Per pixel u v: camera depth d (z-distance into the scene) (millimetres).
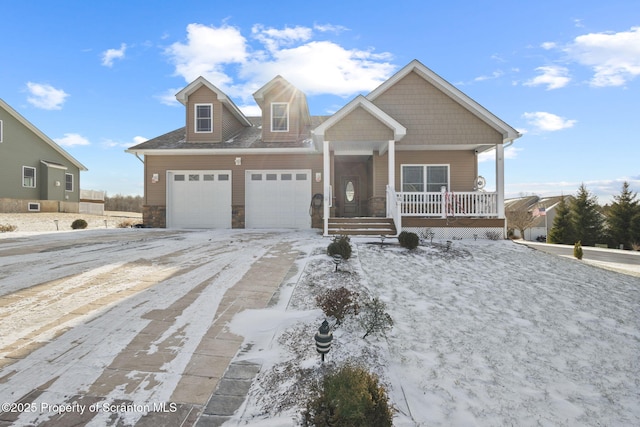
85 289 5227
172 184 14578
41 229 16156
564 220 31188
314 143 12469
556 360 4137
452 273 7270
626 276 8086
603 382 3771
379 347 3924
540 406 3258
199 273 6320
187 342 3740
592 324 5215
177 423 2521
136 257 7477
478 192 11586
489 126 12156
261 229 13938
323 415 2369
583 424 3082
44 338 3652
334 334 4070
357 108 11055
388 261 7793
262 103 15000
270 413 2689
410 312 5113
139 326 4051
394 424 2736
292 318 4461
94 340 3664
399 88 12508
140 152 14297
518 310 5551
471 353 4094
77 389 2848
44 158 22766
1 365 3127
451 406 3084
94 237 10836
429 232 11273
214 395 2883
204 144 14672
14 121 20500
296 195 14297
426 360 3820
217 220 14438
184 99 14875
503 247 10133
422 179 13875
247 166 14344
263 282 5902
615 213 28922
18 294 4910
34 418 2496
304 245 9242
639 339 4840
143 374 3113
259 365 3373
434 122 12398
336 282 6008
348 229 11109
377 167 13844
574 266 8500
